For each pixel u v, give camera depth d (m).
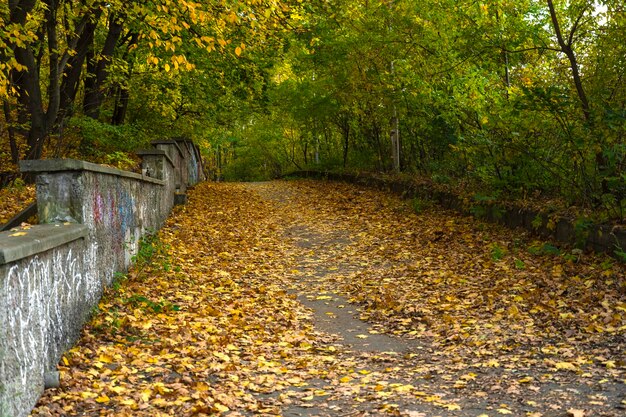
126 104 21.11
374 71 18.78
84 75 16.48
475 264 10.19
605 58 10.34
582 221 9.38
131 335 6.62
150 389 5.05
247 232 14.70
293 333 7.42
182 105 23.84
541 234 10.94
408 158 20.70
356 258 11.96
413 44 15.84
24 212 8.91
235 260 11.80
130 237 9.65
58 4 13.41
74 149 15.80
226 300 8.83
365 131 23.03
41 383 4.78
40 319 4.89
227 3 10.30
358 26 18.12
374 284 9.84
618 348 5.95
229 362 6.04
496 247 10.48
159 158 14.09
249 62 20.81
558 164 11.16
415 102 15.77
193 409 4.59
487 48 12.37
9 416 4.00
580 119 9.95
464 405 4.79
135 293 8.09
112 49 16.69
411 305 8.41
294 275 10.93
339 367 6.09
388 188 18.98
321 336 7.41
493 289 8.62
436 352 6.48
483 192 13.37
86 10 13.46
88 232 6.71
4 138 14.62
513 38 12.05
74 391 4.81
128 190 9.57
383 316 8.11
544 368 5.59
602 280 8.21
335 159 27.77
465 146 12.78
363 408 4.83
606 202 9.22
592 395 4.76
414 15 15.79
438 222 13.84
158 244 11.16
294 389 5.44
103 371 5.38
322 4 15.84
